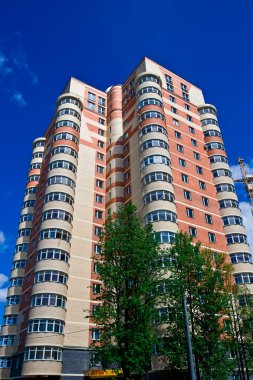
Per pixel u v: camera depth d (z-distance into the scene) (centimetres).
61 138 5334
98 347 2505
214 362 2533
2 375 4228
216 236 4559
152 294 2794
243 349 2941
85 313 4075
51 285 3956
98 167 5512
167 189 4375
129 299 2555
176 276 2866
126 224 3042
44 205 4694
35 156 6500
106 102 6494
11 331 4562
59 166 5012
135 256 2748
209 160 5425
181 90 6169
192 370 2186
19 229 5628
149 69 5906
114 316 2541
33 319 3753
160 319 2703
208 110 6022
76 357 3775
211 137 5638
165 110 5509
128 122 5709
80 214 4838
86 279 4316
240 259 4416
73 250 4456
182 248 2992
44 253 4212
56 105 6028
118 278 2678
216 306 2702
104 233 3030
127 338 2417
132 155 5181
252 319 2969
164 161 4653
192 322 2680
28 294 4569
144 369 2534
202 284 2838
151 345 2433
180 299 2758
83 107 6047
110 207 4981
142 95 5425
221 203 4947
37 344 3588
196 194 4800
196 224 4466
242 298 3347
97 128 5972
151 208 4219
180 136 5362
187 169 4994
